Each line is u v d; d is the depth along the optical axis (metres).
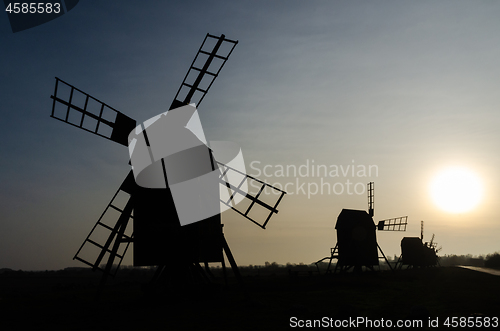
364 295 22.33
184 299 19.86
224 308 17.34
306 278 37.56
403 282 31.50
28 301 21.78
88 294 25.97
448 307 16.89
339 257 46.34
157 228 19.95
